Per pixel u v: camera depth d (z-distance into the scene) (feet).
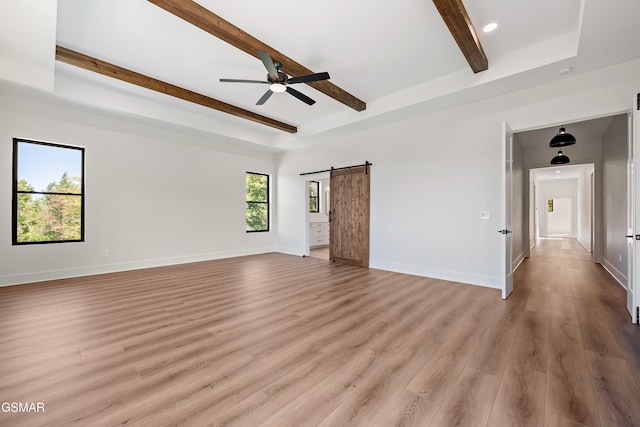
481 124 13.37
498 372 6.19
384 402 5.24
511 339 7.75
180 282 14.11
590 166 24.99
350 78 12.94
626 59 9.83
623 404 5.11
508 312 9.84
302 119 18.71
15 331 8.28
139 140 17.35
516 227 17.71
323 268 17.79
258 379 5.98
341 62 11.58
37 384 5.75
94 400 5.28
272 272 16.56
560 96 11.30
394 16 8.88
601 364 6.43
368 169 18.07
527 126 12.11
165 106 16.60
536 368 6.31
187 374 6.16
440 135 14.74
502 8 8.46
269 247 25.25
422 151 15.46
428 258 15.30
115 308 10.30
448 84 12.62
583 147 19.12
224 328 8.58
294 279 14.80
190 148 19.80
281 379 5.98
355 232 18.85
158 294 12.07
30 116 13.69
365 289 12.87
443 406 5.13
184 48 10.71
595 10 7.43
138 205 17.37
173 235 18.99
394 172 16.75
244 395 5.45
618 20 7.79
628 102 9.95
